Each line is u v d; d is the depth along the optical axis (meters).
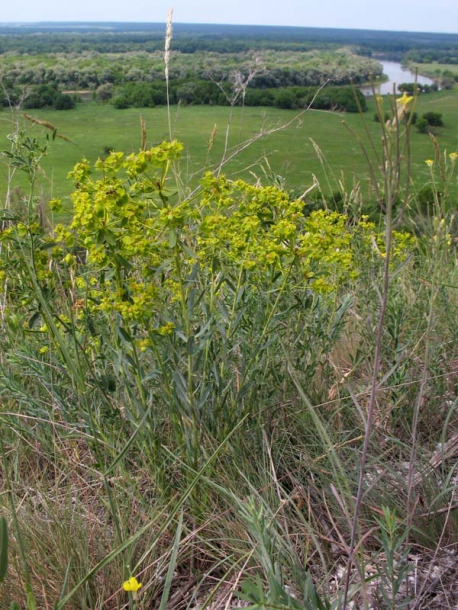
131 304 2.15
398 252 3.82
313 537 1.91
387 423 2.93
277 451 2.60
